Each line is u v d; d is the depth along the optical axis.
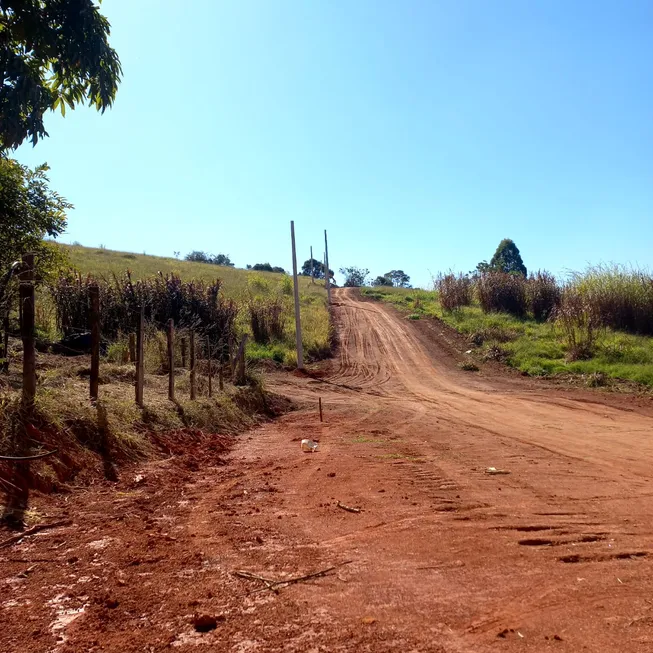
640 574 3.93
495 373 23.67
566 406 15.90
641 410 15.04
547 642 2.96
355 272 81.06
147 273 36.78
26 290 6.18
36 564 3.97
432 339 30.28
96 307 7.79
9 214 8.55
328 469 7.58
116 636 3.03
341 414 14.95
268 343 27.97
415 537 4.74
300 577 3.87
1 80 5.34
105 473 6.35
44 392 6.77
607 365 21.36
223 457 8.51
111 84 5.85
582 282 27.06
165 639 3.00
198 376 13.07
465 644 2.94
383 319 35.94
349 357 27.58
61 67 5.68
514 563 4.15
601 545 4.55
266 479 7.01
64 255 9.73
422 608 3.39
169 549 4.39
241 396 13.62
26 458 4.34
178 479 6.77
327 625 3.17
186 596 3.55
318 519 5.28
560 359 23.81
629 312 25.19
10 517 4.69
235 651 2.89
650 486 6.64
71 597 3.49
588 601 3.48
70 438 6.33
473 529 4.96
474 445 9.73
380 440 10.38
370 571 3.98
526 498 6.04
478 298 34.66
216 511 5.52
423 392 19.97
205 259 76.44
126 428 7.59
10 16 5.39
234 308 24.67
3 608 3.32
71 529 4.70
